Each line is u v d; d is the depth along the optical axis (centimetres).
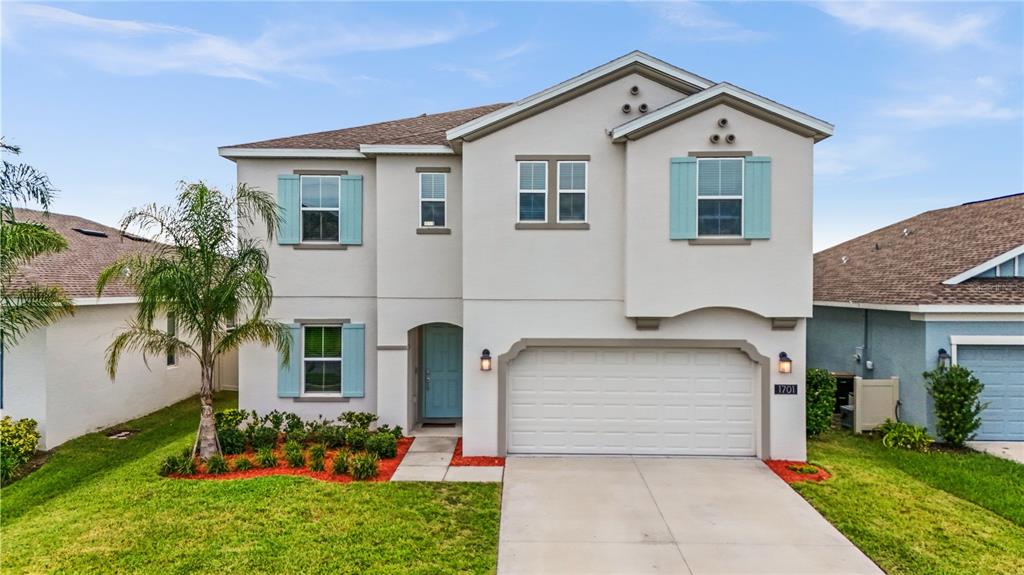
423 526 760
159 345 1005
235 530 731
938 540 738
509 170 1105
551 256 1106
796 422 1081
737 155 1039
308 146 1298
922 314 1253
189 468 955
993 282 1332
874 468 1040
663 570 660
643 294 1055
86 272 1440
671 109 1030
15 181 934
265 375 1310
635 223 1055
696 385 1121
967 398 1173
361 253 1317
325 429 1164
